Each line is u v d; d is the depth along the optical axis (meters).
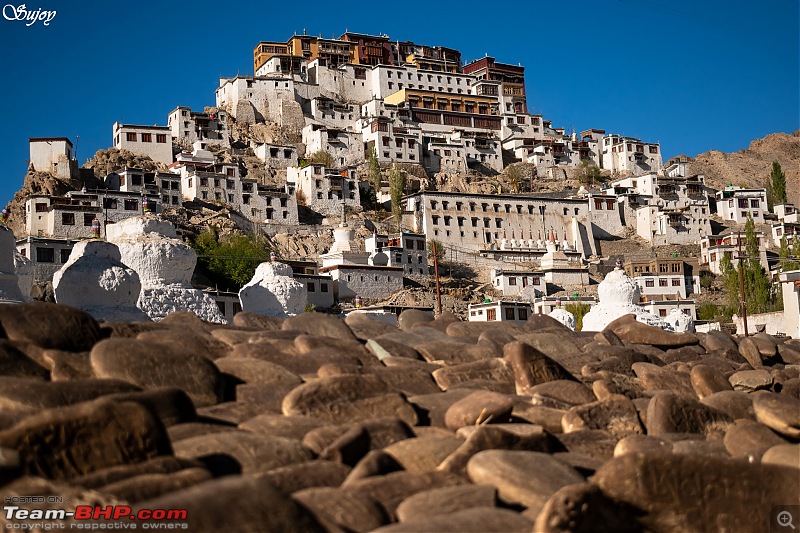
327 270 103.56
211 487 6.81
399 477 8.29
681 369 15.49
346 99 178.88
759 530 8.10
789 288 52.62
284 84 169.00
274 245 123.50
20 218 112.81
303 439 9.23
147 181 121.81
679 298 122.56
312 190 138.38
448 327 17.09
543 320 19.38
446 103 183.25
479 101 186.38
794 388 14.97
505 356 12.91
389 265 110.00
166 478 7.27
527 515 7.79
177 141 149.75
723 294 127.81
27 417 7.79
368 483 8.11
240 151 154.75
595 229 151.38
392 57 192.25
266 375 10.94
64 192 120.56
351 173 143.00
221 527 6.61
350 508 7.65
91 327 10.90
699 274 135.00
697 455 8.20
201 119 152.12
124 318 18.44
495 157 175.00
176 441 8.55
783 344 21.52
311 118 169.12
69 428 7.53
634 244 151.38
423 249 122.69
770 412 10.99
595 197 152.25
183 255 21.83
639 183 161.38
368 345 13.66
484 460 8.52
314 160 151.88
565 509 7.33
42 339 10.37
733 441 10.36
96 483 7.29
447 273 126.25
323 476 8.31
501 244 139.25
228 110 166.62
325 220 135.12
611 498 7.93
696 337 18.94
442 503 7.88
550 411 11.19
